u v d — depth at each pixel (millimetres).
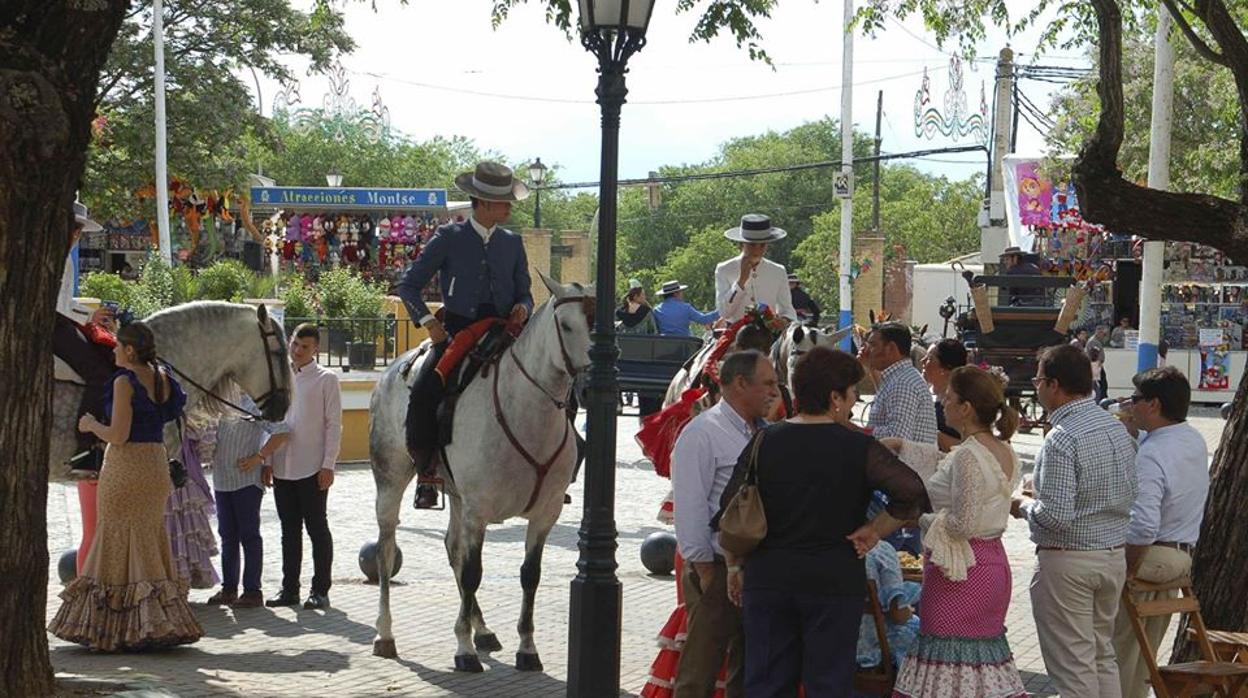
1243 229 7957
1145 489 7465
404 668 9164
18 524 7016
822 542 6098
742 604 6406
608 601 8023
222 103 35625
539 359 9008
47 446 7160
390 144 73812
